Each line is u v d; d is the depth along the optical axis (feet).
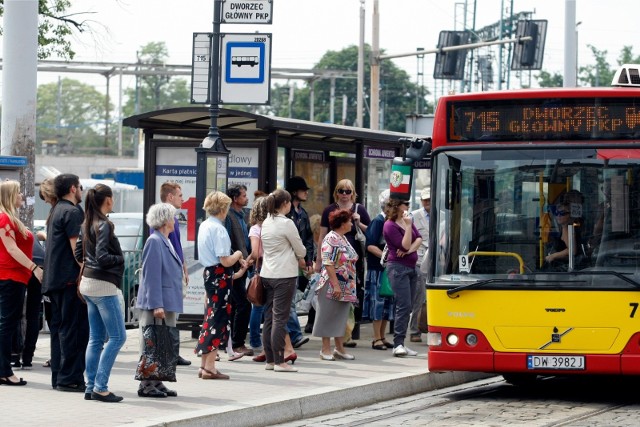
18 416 42.75
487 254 51.21
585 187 50.70
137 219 93.45
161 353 47.37
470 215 51.67
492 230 51.31
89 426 40.65
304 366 58.90
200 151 60.80
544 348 50.08
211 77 61.87
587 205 50.60
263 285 56.70
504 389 57.77
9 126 66.54
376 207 83.10
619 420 46.55
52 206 51.08
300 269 68.90
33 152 67.10
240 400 47.06
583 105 51.11
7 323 50.37
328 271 60.39
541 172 51.08
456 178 51.93
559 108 51.29
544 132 51.37
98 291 45.88
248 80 61.46
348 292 60.95
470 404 52.03
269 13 61.16
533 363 50.14
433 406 51.57
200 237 53.57
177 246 56.85
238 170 67.15
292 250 56.29
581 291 49.88
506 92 51.78
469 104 52.11
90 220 46.21
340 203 65.51
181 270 48.21
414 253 63.67
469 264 51.39
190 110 65.46
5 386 50.37
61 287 48.47
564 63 103.71
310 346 67.62
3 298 50.19
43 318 75.46
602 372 49.62
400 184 52.31
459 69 155.94
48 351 64.18
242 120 67.41
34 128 67.10
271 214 56.29
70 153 398.42
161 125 70.03
